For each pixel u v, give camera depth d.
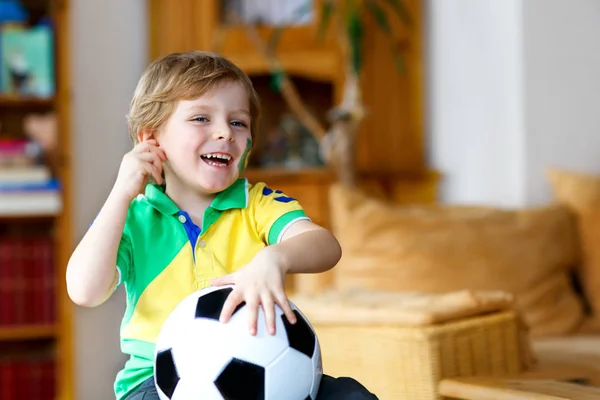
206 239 1.65
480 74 3.90
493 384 2.12
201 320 1.43
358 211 3.30
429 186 4.14
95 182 4.00
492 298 2.45
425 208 3.39
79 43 3.99
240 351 1.40
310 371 1.45
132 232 1.65
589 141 3.78
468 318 2.38
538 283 3.26
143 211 1.68
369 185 4.14
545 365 2.60
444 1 4.12
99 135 4.02
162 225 1.66
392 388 2.29
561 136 3.73
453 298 2.42
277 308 1.45
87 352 3.95
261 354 1.40
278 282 1.46
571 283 3.45
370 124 4.18
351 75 3.98
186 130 1.62
